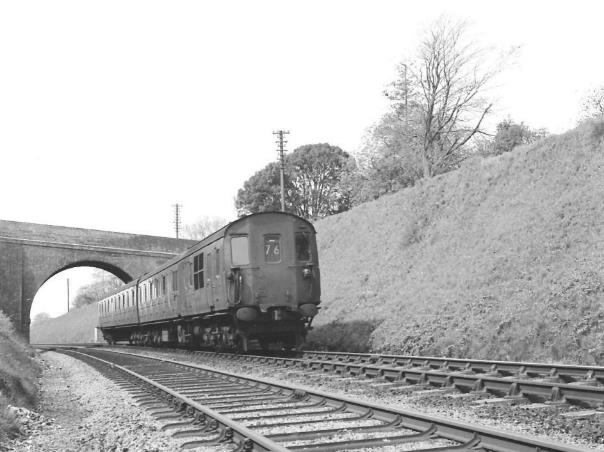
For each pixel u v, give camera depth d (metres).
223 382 13.29
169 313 26.56
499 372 11.93
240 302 18.58
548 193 19.83
